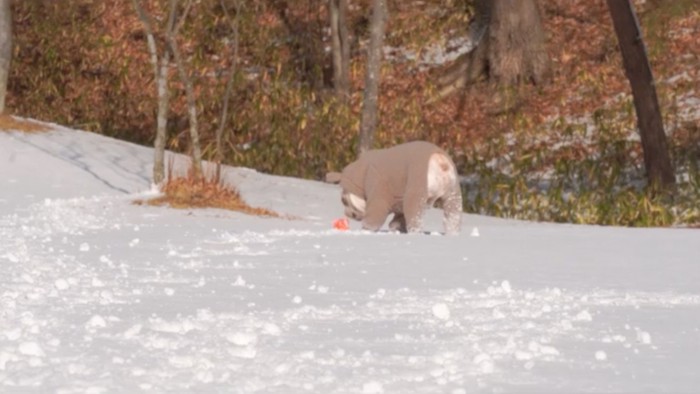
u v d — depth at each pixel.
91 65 69.12
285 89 65.56
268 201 43.34
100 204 38.38
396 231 29.47
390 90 67.88
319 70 68.62
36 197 40.69
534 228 33.75
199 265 20.20
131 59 68.81
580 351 11.24
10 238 25.89
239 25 70.31
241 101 65.88
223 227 31.61
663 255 22.70
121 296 15.46
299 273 18.91
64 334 12.06
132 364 10.36
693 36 66.75
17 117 53.81
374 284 17.36
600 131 61.38
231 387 9.41
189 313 13.86
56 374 9.80
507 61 67.62
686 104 63.12
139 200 39.09
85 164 47.59
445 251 23.31
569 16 71.12
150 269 19.33
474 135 64.81
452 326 12.89
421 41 70.69
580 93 66.44
